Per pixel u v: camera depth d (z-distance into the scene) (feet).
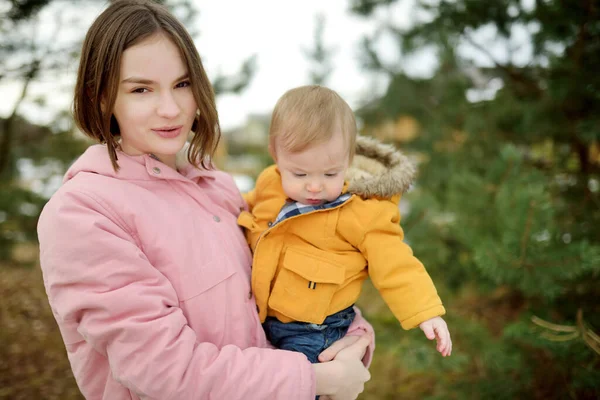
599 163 10.34
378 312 10.11
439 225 10.80
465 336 8.27
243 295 3.99
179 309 3.55
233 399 3.43
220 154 17.35
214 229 4.12
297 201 4.60
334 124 4.35
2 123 13.96
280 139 4.47
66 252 3.35
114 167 3.77
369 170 5.22
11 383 9.84
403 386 10.38
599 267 6.59
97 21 3.69
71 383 10.09
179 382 3.29
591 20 8.76
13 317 12.44
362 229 4.45
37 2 9.91
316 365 4.00
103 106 3.78
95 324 3.33
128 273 3.39
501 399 7.64
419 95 14.98
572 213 9.18
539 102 10.18
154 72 3.63
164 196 3.95
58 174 15.12
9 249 14.94
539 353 8.11
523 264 6.61
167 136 3.82
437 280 10.43
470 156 11.44
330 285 4.39
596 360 6.68
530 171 9.09
